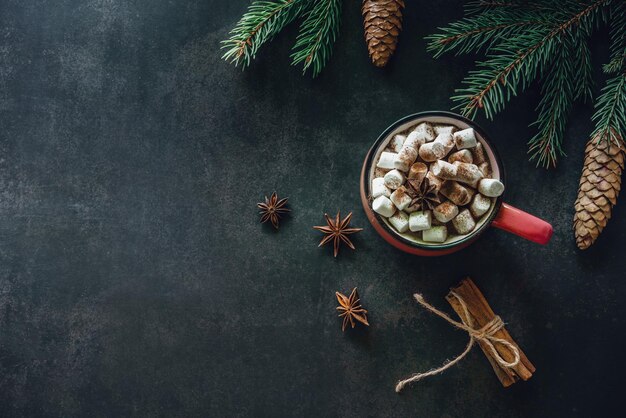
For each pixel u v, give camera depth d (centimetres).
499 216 56
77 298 64
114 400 64
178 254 64
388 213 57
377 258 63
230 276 64
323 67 63
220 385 64
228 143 63
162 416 64
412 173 57
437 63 63
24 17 64
